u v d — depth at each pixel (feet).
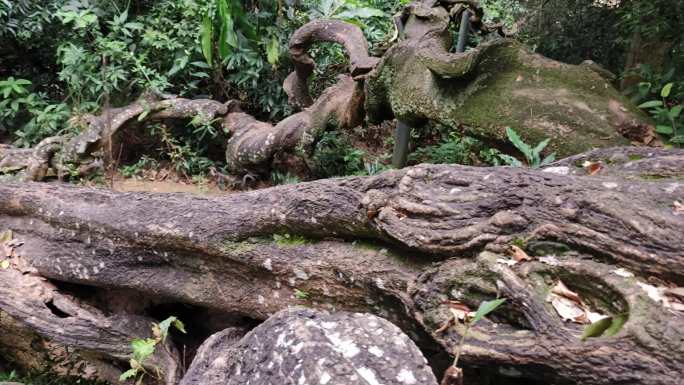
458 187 7.88
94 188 12.87
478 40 18.67
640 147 8.40
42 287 12.28
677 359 5.43
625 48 16.84
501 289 6.77
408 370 6.10
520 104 11.63
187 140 21.57
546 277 6.72
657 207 6.47
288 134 18.44
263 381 6.63
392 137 22.76
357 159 19.69
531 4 20.99
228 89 23.38
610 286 6.19
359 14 22.62
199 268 10.71
